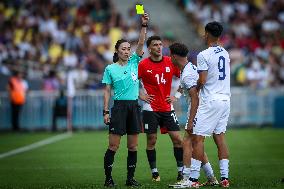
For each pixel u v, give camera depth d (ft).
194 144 122.42
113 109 127.65
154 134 137.80
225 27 351.25
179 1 381.40
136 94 128.67
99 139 234.79
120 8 375.86
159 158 175.22
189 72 121.90
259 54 332.80
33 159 179.01
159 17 372.38
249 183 128.47
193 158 122.21
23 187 128.77
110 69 127.34
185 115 271.90
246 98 281.95
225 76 122.01
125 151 189.57
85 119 274.98
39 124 276.41
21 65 298.35
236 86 311.88
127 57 127.65
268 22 358.84
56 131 273.95
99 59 311.06
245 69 314.14
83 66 300.61
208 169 126.31
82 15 341.21
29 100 276.41
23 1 343.46
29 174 150.10
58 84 285.23
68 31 323.37
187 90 123.95
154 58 138.31
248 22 356.79
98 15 343.67
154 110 137.59
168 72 137.90
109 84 127.85
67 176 146.20
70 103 271.28
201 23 362.33
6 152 197.98
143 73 137.80
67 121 271.49
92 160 174.81
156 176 138.31
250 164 162.09
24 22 328.49
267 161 168.14
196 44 349.82
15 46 306.14
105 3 348.18
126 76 127.24
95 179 141.08
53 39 319.88
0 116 275.59
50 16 335.06
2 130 276.21
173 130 137.59
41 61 304.50
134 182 128.88
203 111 121.39
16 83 270.67
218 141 123.75
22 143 225.35
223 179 123.24
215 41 122.42
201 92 122.21
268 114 283.18
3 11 340.59
